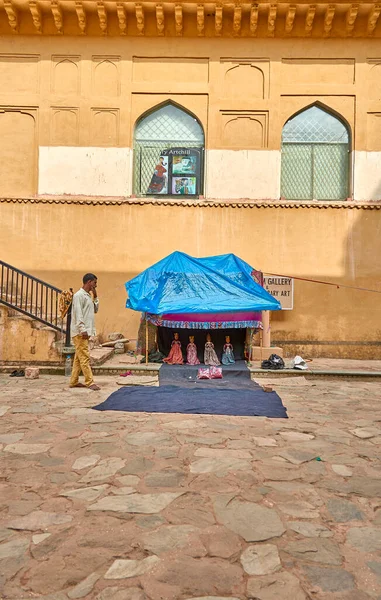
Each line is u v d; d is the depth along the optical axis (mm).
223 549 2498
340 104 11391
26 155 11414
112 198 11203
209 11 11125
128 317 11094
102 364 8820
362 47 11344
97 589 2143
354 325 11086
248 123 11453
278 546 2537
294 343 11047
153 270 9492
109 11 11148
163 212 11219
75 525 2754
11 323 8617
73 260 11133
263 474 3605
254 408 5898
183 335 9422
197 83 11453
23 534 2643
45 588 2146
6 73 11453
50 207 11172
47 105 11375
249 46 11430
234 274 9656
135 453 4066
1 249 11109
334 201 11203
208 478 3512
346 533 2701
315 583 2203
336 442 4488
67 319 8562
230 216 11234
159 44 11469
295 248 11203
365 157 11297
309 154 11562
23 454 4012
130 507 2998
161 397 6473
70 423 5047
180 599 2082
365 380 8492
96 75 11469
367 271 11148
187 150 11562
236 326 8938
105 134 11391
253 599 2086
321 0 10570
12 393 6734
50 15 11305
